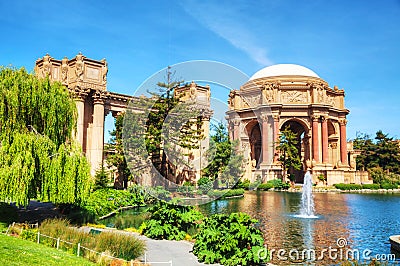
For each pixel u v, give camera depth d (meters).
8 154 20.42
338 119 98.56
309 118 91.62
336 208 38.12
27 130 22.36
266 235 22.38
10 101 21.81
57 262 13.05
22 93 22.56
